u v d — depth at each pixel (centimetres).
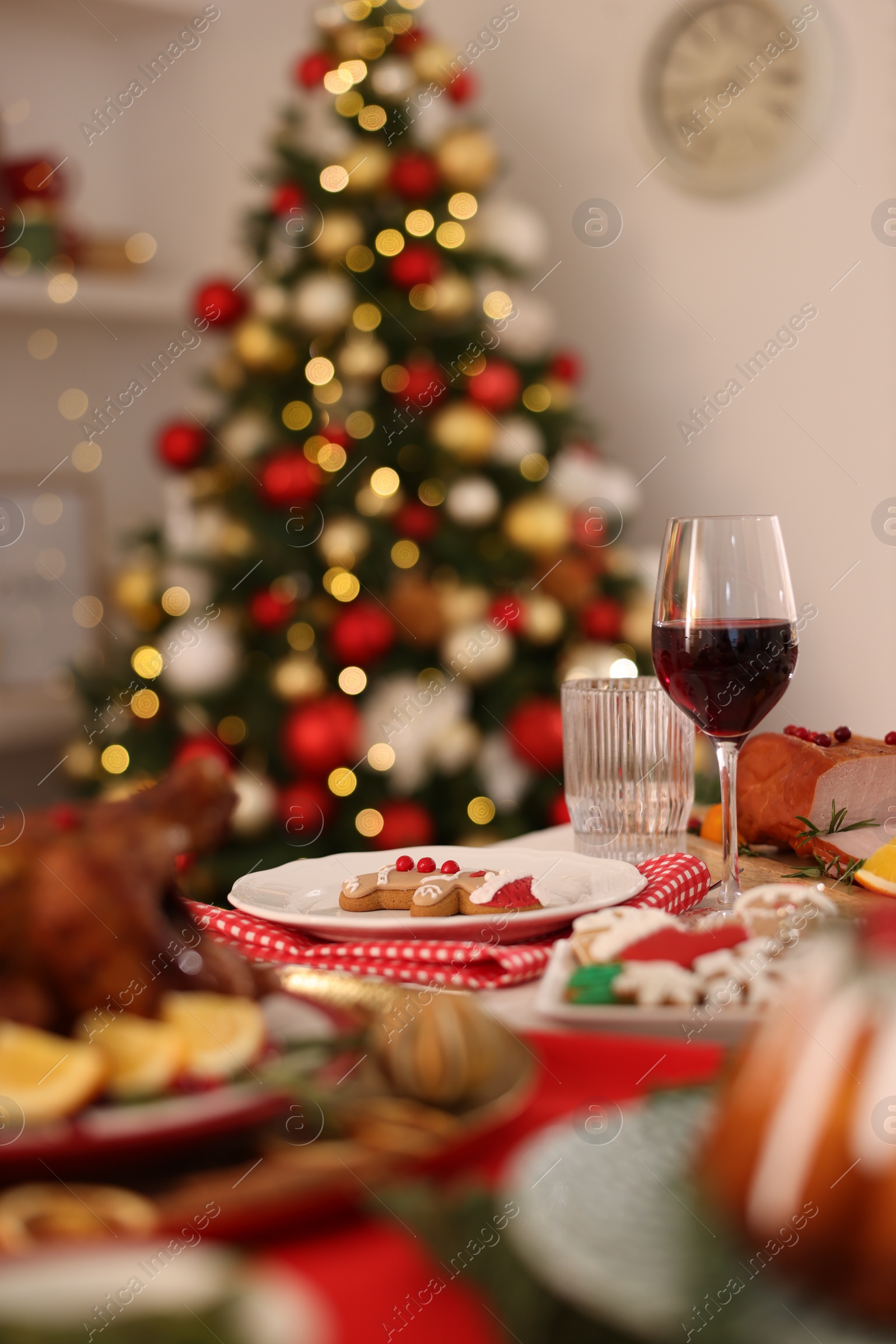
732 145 268
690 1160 29
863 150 250
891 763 87
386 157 228
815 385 264
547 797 234
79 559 320
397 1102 40
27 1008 40
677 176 278
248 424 225
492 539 233
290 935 68
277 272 232
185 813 45
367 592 222
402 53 232
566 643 239
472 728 226
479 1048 40
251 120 332
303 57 247
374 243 230
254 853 215
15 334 314
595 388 301
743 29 263
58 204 293
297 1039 43
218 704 221
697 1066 43
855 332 256
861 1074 25
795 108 258
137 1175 35
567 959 55
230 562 221
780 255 265
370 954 63
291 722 212
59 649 313
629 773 80
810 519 268
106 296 303
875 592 259
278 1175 35
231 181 338
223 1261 27
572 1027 50
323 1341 27
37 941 40
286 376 230
